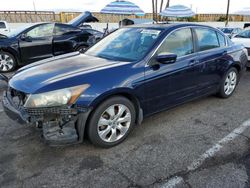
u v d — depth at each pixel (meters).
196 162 2.64
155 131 3.34
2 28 14.55
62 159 2.69
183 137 3.18
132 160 2.68
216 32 4.27
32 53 7.32
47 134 2.52
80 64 3.09
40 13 20.31
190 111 4.04
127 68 2.94
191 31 3.75
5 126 3.43
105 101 2.74
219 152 2.82
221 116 3.85
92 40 8.51
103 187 2.27
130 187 2.27
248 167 2.56
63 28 7.95
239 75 4.88
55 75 2.73
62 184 2.31
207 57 3.91
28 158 2.70
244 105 4.34
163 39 3.31
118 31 4.02
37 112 2.47
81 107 2.55
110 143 2.90
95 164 2.61
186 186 2.28
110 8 14.16
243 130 3.37
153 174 2.45
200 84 3.93
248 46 6.69
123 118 2.97
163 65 3.24
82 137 2.67
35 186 2.28
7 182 2.33
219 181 2.34
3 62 7.04
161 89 3.28
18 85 2.68
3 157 2.71
